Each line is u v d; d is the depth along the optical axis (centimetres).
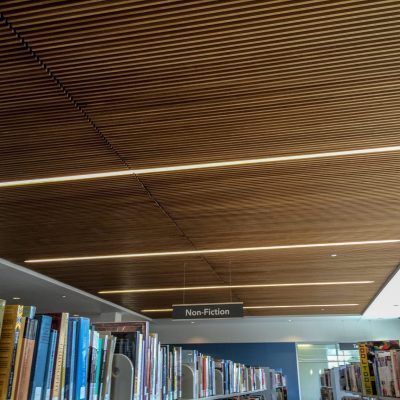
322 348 1546
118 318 1248
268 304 1148
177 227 573
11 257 709
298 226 568
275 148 377
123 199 481
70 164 404
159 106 323
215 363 462
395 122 339
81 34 259
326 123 342
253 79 295
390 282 862
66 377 159
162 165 405
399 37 260
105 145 374
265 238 616
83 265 762
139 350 228
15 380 133
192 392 335
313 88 303
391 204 494
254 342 1502
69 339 164
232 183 441
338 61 279
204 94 310
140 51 271
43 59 277
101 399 187
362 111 327
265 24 252
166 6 240
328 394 861
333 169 412
